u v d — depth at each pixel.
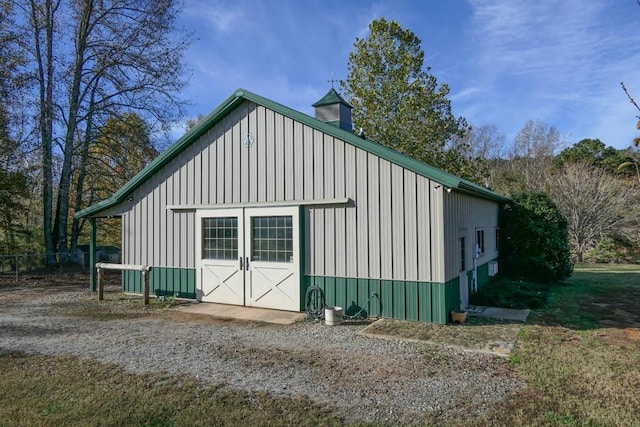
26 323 7.82
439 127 20.25
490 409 3.98
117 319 8.16
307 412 3.96
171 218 10.30
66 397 4.35
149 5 17.27
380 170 7.72
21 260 17.17
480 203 10.70
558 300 9.62
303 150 8.48
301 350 5.96
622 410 3.93
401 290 7.54
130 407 4.10
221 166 9.55
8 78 15.45
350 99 21.22
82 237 24.09
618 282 12.72
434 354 5.68
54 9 16.98
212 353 5.84
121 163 18.27
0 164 16.19
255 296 9.04
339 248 8.12
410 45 20.78
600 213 20.47
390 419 3.81
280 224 8.78
